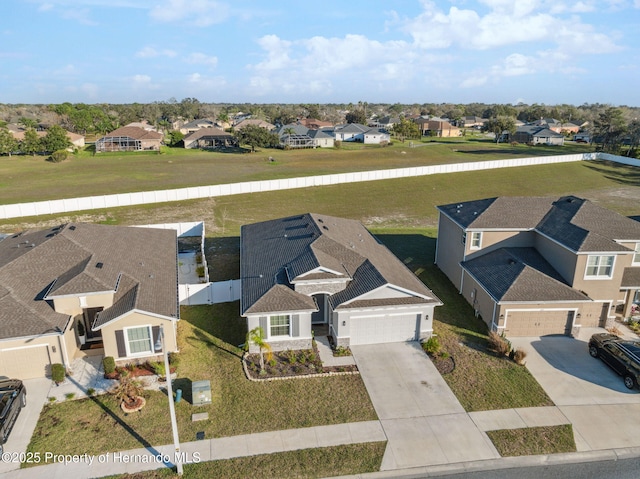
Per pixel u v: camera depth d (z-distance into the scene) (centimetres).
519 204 3116
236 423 1784
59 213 4781
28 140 9112
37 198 5525
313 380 2062
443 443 1706
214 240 4069
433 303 2334
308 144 10806
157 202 5281
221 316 2623
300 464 1590
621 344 2195
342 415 1842
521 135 12375
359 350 2308
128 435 1706
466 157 9519
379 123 16538
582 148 11038
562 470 1611
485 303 2614
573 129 15612
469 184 6812
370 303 2278
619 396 1997
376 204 5659
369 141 12100
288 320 2247
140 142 9962
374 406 1900
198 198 5497
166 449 1644
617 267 2492
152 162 8481
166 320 2128
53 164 8100
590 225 2702
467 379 2095
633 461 1658
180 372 2095
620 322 2656
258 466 1576
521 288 2456
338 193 6009
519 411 1889
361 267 2558
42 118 16950
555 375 2136
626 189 6775
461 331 2530
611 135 10512
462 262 2959
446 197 6125
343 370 2138
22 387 1844
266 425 1777
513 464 1627
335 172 7694
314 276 2325
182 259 3572
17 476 1512
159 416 1812
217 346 2325
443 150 10531
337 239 2836
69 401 1888
